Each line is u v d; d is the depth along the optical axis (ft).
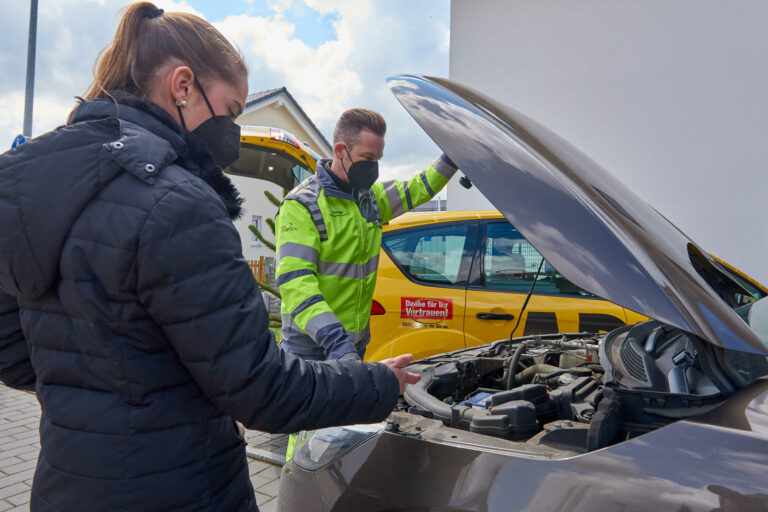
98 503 2.93
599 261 3.91
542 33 22.44
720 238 19.06
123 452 2.92
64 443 2.98
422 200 8.16
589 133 21.67
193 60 3.29
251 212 67.05
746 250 18.57
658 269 4.03
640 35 20.27
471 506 3.87
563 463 3.69
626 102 20.76
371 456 4.56
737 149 18.60
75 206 2.84
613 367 5.44
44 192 2.83
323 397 3.16
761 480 3.17
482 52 24.00
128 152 2.86
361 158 6.98
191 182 3.00
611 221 4.26
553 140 5.58
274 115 68.33
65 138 2.92
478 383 7.41
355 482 4.56
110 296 2.84
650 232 4.69
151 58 3.25
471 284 12.19
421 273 12.45
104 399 2.94
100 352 2.88
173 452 3.01
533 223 4.06
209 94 3.39
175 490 3.02
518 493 3.73
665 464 3.43
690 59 19.31
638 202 5.55
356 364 3.44
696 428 3.53
